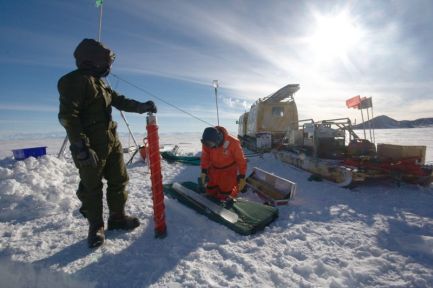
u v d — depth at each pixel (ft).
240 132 64.23
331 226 11.00
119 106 10.19
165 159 34.30
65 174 21.45
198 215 11.79
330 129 24.20
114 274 7.46
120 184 10.08
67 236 9.88
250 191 17.07
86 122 8.63
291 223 11.37
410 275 7.34
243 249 8.95
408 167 18.12
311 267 7.79
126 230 10.32
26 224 11.25
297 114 46.57
